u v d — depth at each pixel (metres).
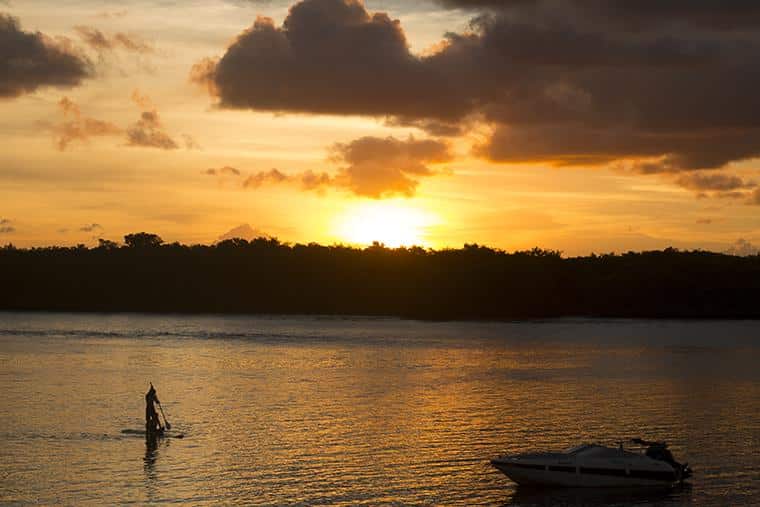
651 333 164.62
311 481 38.94
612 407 61.06
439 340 138.25
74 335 142.62
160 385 71.50
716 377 82.88
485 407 60.56
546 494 37.72
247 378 78.06
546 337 149.00
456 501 36.50
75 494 36.41
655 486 38.50
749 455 44.88
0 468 40.31
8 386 69.56
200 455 43.44
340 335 149.62
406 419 54.84
